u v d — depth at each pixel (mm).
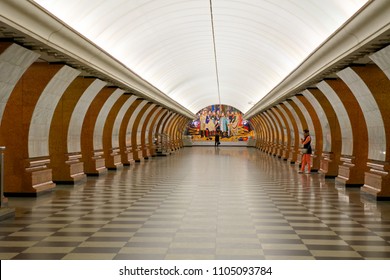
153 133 34094
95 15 11508
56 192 13016
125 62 17000
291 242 6988
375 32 8594
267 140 42281
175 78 28328
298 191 13484
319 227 8195
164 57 20594
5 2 7199
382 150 12008
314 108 18594
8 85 9562
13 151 11992
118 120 21469
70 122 14961
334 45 11000
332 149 17297
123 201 11281
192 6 14023
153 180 16484
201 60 24797
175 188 14070
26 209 10039
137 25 14203
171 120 43062
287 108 26438
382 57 9609
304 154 19562
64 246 6648
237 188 14148
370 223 8625
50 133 14930
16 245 6711
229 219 8906
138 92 20859
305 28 13180
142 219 8852
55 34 9594
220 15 15242
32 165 12281
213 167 22938
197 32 17641
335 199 11875
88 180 16422
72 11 10484
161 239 7117
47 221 8617
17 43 9242
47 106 12609
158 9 13516
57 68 11984
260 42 17891
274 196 12352
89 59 12555
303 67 15086
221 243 6867
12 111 11961
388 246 6789
